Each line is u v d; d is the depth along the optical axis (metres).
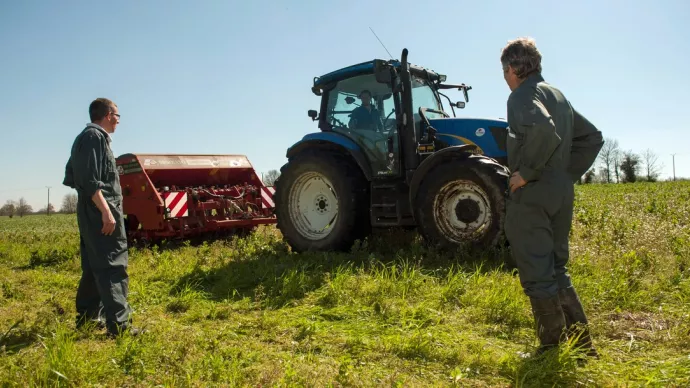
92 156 3.67
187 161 9.23
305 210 7.61
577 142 3.45
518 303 4.08
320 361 3.27
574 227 7.91
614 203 12.86
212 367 3.12
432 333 3.66
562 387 2.79
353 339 3.60
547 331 3.09
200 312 4.49
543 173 3.07
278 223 7.68
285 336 3.82
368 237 7.43
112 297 3.75
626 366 2.98
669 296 4.25
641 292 4.27
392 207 6.78
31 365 3.22
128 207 8.46
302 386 2.85
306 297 4.92
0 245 9.41
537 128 2.87
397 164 6.70
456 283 4.73
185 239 8.67
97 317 4.07
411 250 6.46
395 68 6.79
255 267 6.20
